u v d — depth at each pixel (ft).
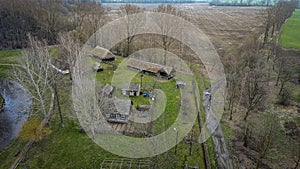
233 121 125.39
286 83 160.97
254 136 112.68
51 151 99.55
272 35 256.73
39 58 148.66
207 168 93.20
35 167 91.15
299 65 181.78
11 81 164.96
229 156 100.89
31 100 142.00
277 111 132.36
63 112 127.24
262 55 206.39
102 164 93.35
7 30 237.86
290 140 109.29
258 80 155.74
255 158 99.96
